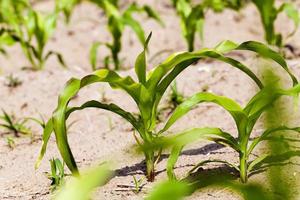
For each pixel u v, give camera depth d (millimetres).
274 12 6453
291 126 4410
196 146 4285
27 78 5980
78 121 5113
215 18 8484
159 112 5020
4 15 7203
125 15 6648
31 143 4766
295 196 3404
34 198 3803
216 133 3482
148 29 8367
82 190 2309
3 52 7137
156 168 3990
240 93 5316
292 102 4805
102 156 4340
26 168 4277
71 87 3461
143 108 3670
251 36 8055
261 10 6465
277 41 6512
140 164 4078
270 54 3693
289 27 7914
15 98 5648
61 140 3426
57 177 3859
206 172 3818
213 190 3582
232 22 8406
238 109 3467
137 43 8055
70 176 3973
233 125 4773
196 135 3393
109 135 4770
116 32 6578
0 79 6027
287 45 6797
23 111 5457
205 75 5641
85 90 5570
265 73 2309
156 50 7852
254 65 5711
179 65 3713
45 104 5516
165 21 8570
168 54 7664
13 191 3928
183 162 4031
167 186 2227
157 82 3664
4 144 4754
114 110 3705
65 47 8281
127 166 4059
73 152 4473
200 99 3547
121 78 3506
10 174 4215
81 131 4934
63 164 3900
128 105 5328
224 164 3926
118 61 6660
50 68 7641
